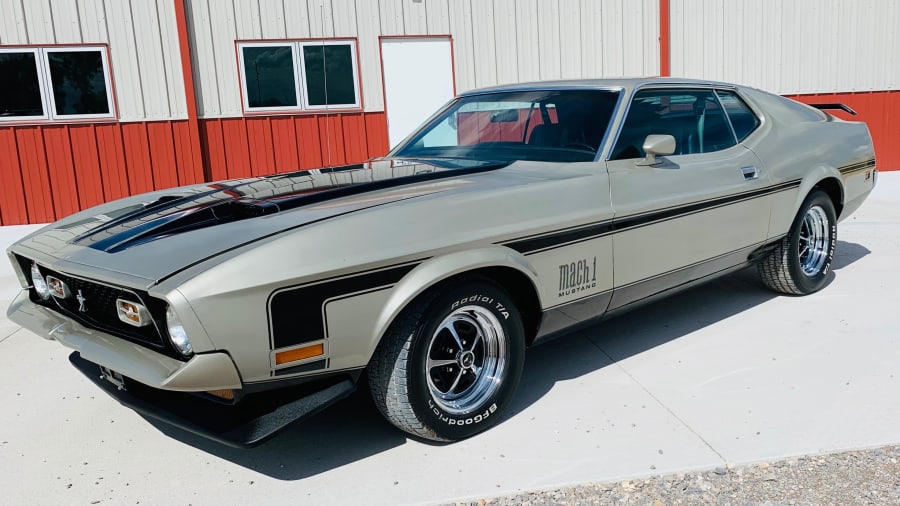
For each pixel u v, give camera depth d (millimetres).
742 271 5398
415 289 2574
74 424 3242
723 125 4090
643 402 3199
